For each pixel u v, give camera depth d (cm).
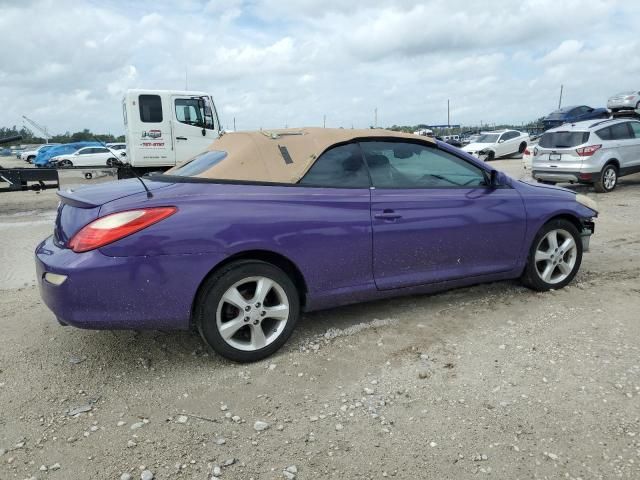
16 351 372
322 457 251
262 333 346
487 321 408
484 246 429
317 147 374
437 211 402
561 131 1250
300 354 357
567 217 481
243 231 329
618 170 1244
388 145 403
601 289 481
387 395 304
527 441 259
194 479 237
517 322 405
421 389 309
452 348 361
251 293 347
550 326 395
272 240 338
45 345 382
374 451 255
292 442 263
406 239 390
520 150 2691
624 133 1259
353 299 382
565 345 362
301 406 295
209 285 326
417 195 399
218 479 237
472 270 428
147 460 250
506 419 277
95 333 401
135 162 1405
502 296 465
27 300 490
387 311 434
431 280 408
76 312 302
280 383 320
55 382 327
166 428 276
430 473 238
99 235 302
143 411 293
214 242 320
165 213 313
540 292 474
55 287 302
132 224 305
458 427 272
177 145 1438
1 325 424
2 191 1223
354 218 368
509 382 314
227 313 340
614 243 683
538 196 460
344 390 311
